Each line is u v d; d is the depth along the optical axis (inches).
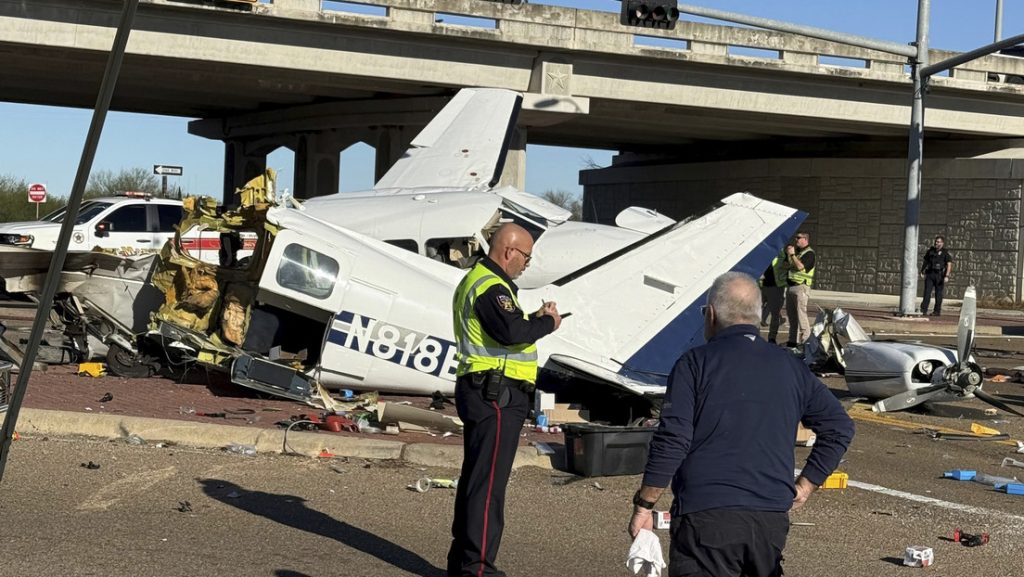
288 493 316.5
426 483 326.0
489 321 231.9
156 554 256.2
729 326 183.9
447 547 274.4
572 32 1139.3
